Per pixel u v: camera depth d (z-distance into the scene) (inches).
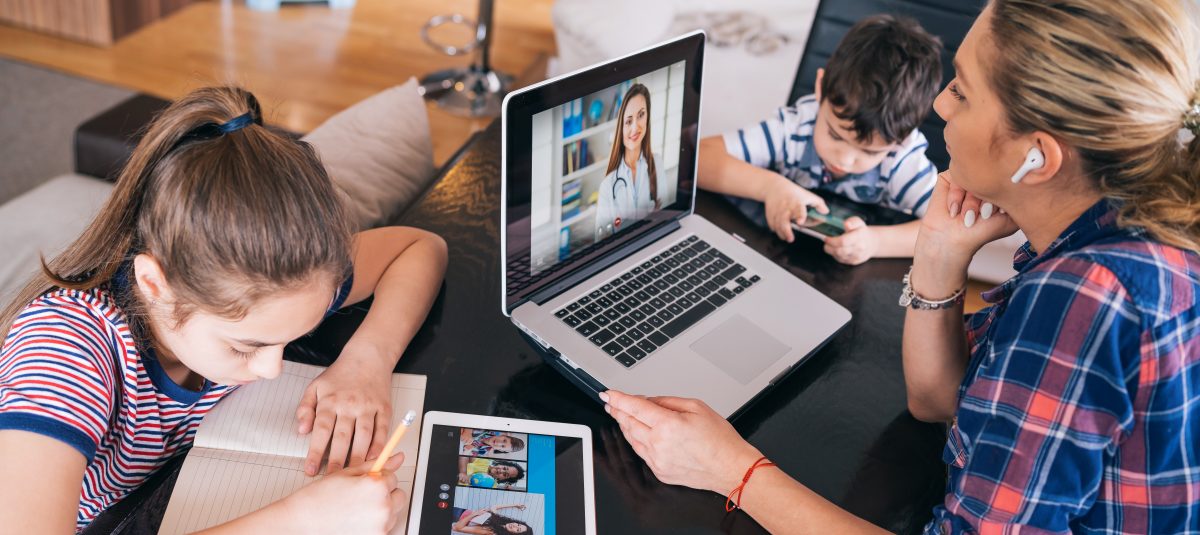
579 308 43.7
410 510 34.4
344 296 42.8
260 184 30.8
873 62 55.4
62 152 106.3
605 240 46.4
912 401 42.9
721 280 47.3
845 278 51.0
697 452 36.8
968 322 44.0
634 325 43.4
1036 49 29.8
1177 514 31.4
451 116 125.3
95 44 128.0
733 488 36.8
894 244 52.9
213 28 136.6
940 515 34.9
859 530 35.2
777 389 43.2
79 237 34.9
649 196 47.9
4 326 35.5
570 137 41.8
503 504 35.2
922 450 41.2
